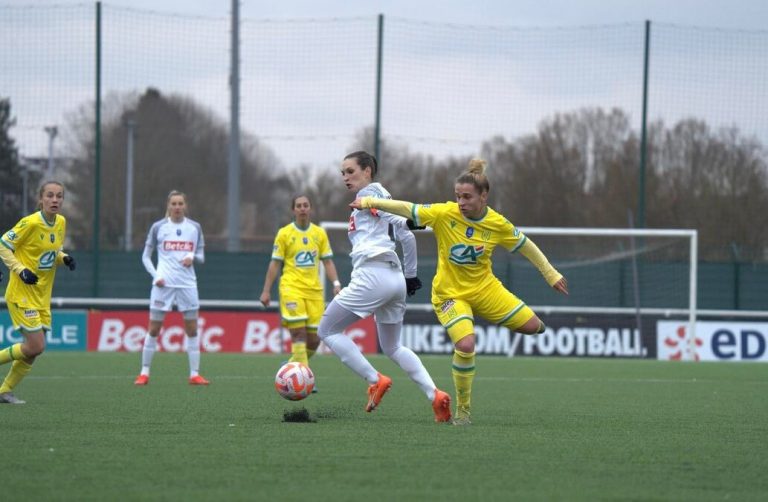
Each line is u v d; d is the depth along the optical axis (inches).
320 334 685.9
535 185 1952.5
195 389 934.4
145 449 527.8
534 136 1872.5
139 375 1051.9
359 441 563.5
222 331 1611.7
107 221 1946.4
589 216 1932.8
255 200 2662.4
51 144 1857.8
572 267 1704.0
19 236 764.6
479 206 636.1
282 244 1010.7
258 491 420.5
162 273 1002.7
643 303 1697.8
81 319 1598.2
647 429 655.1
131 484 433.7
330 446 543.2
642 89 1733.5
